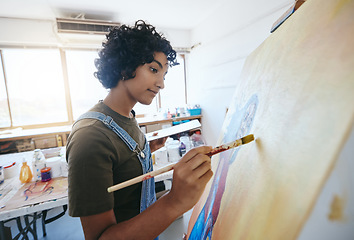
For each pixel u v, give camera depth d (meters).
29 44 2.61
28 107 2.76
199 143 1.77
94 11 2.48
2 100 2.63
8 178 1.25
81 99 3.02
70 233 1.66
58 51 2.78
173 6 2.52
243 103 0.61
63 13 2.46
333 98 0.22
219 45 2.74
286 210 0.23
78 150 0.41
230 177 0.48
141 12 2.63
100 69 0.57
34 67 2.71
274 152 0.30
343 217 0.17
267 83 0.44
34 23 2.57
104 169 0.42
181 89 3.85
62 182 1.15
